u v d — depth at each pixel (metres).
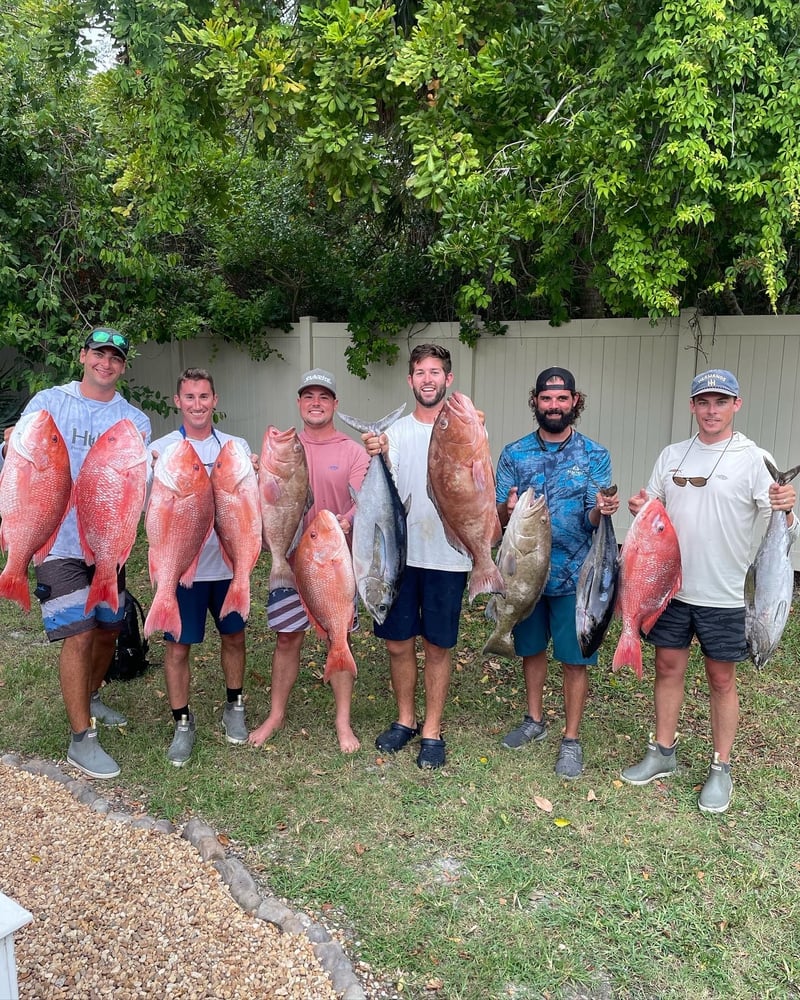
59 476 3.24
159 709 4.42
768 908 2.82
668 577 3.31
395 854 3.12
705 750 3.99
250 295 9.27
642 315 6.66
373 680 4.88
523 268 6.76
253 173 8.87
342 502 3.92
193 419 3.79
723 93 4.36
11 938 1.61
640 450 6.88
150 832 3.12
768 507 3.25
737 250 5.82
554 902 2.86
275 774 3.72
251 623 5.84
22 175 6.99
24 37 6.93
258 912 2.67
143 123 6.24
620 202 4.73
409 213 7.81
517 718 4.40
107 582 3.29
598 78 4.79
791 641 5.33
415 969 2.53
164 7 5.47
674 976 2.52
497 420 7.56
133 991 2.29
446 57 5.08
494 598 3.64
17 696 4.51
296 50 5.39
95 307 7.85
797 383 6.06
